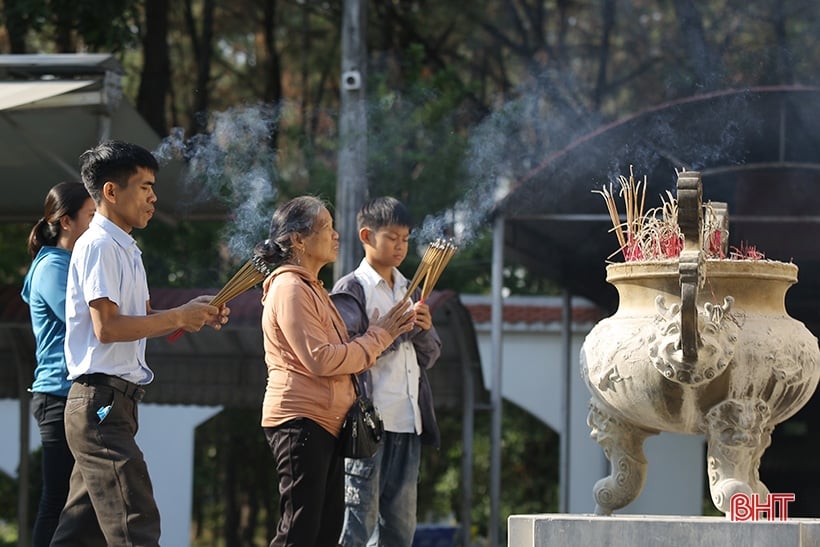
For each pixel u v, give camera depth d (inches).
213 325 301.1
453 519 1149.1
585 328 897.5
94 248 290.2
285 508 285.9
